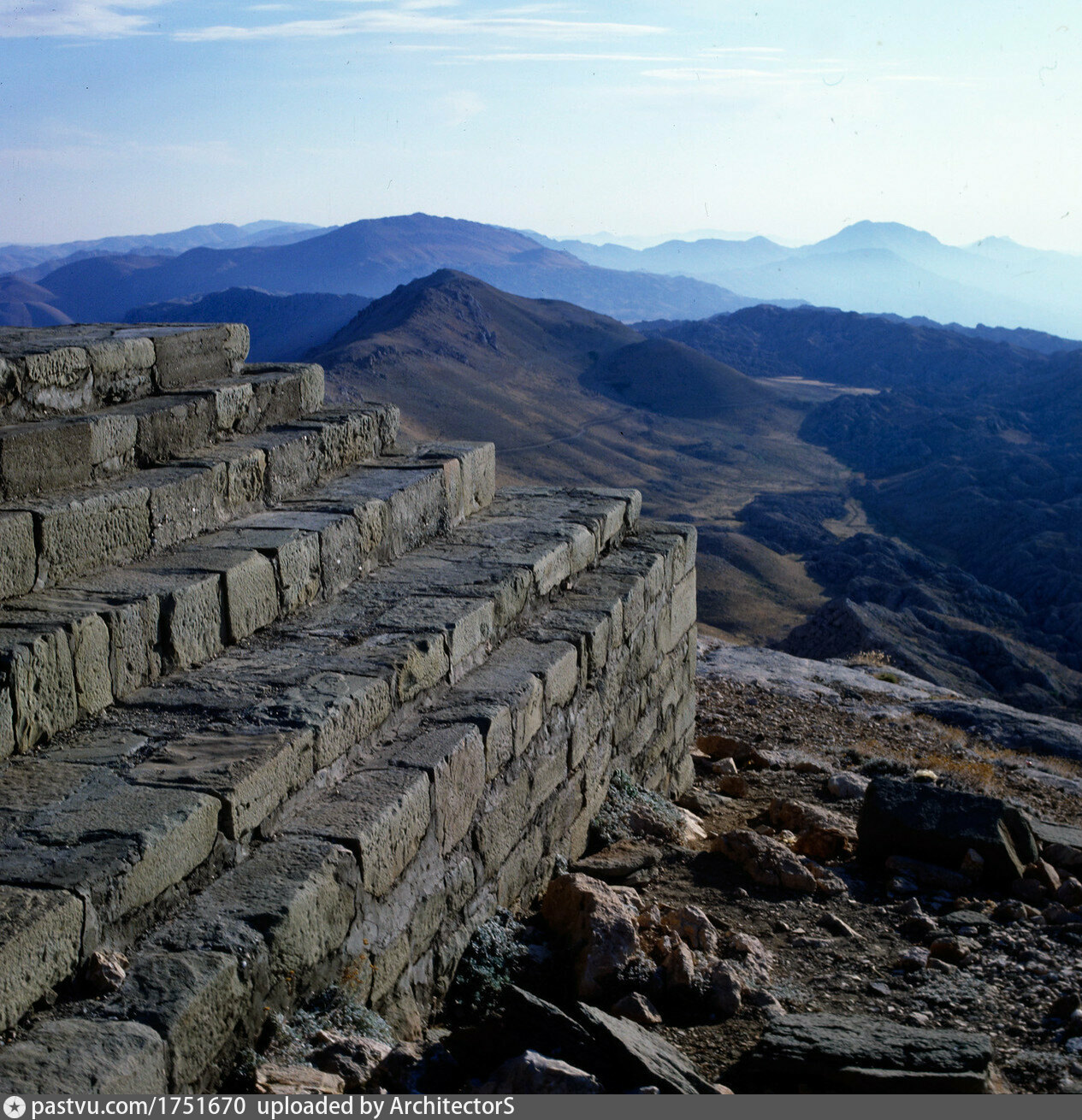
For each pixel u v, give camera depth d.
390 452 7.70
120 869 3.01
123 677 4.19
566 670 5.86
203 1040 2.89
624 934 4.74
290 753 3.84
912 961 5.02
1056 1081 3.83
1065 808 9.51
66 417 5.18
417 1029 4.05
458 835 4.56
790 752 10.12
